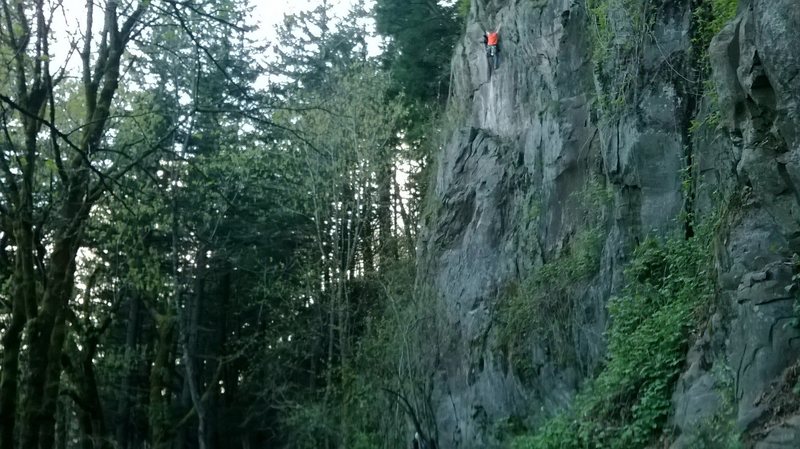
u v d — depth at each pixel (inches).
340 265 1245.7
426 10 1365.7
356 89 1246.3
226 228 1294.3
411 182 1363.2
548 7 846.5
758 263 409.4
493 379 800.9
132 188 507.5
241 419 1502.2
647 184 619.5
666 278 568.4
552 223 787.4
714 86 515.2
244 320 1561.3
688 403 436.8
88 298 901.8
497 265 876.0
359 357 1131.3
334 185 1226.0
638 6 642.2
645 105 626.5
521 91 922.1
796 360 373.1
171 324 1085.8
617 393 529.3
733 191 457.7
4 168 507.5
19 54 468.1
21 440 525.0
